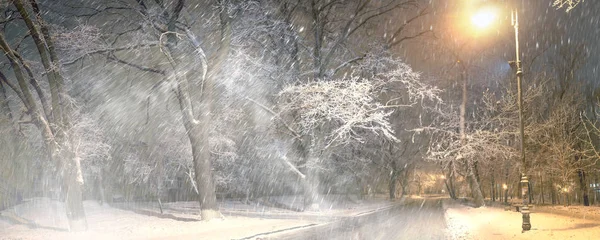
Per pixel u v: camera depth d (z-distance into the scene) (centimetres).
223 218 2586
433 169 7312
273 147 3675
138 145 3344
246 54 3023
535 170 4031
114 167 3644
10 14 2150
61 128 2130
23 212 2780
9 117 2555
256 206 4250
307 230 2228
